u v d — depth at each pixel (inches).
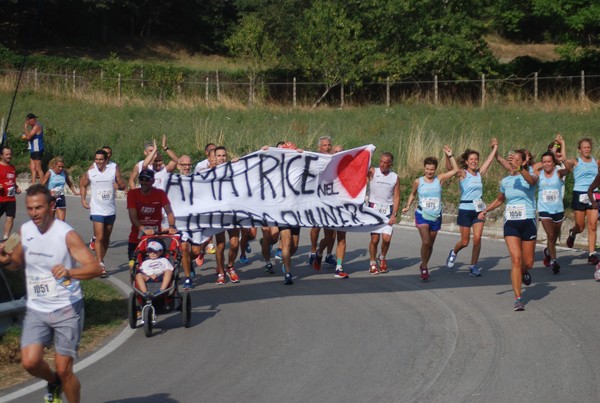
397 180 485.7
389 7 1403.8
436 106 1253.1
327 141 494.3
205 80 1547.7
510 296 422.9
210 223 466.0
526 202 400.5
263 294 442.9
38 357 227.5
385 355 316.8
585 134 938.7
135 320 361.4
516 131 975.6
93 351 331.9
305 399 265.9
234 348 332.2
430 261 536.4
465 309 394.9
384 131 1009.5
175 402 264.8
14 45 2137.1
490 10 1583.4
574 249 566.3
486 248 580.4
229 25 2471.7
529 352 317.1
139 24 2532.0
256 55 1509.6
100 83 1492.4
